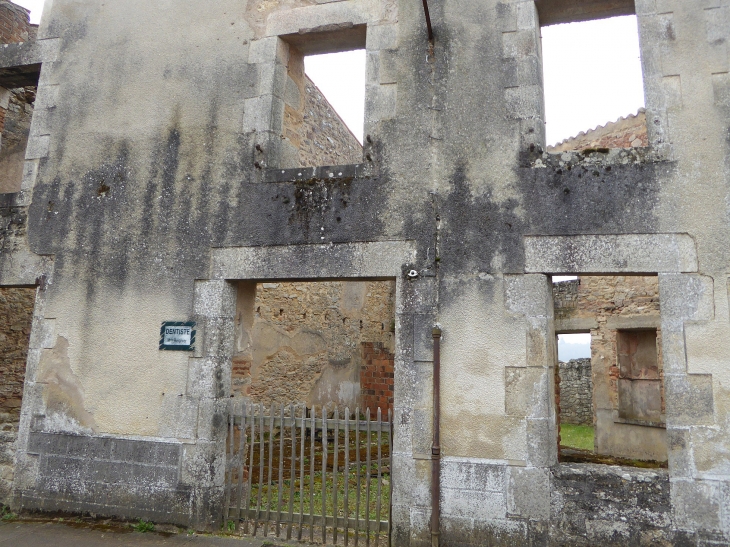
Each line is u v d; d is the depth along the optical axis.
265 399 9.60
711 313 4.21
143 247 5.51
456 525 4.43
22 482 5.39
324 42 5.81
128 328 5.39
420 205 4.93
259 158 5.39
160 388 5.22
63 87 6.12
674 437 4.16
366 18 5.43
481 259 4.71
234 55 5.71
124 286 5.48
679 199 4.41
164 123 5.73
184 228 5.45
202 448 5.03
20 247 5.85
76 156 5.91
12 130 8.93
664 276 4.34
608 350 9.50
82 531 4.92
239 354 5.54
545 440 4.36
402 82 5.21
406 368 4.70
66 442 5.35
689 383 4.18
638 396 9.25
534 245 4.62
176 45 5.90
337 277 5.01
